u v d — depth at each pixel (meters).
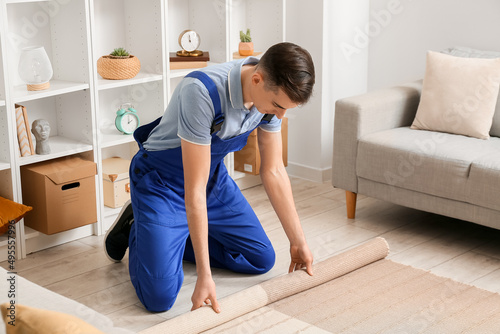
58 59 3.15
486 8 3.67
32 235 2.97
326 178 4.13
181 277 2.48
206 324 2.15
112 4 3.38
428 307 2.37
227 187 2.67
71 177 2.97
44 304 1.11
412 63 4.04
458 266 2.86
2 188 2.92
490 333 2.18
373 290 2.51
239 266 2.74
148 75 3.33
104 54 3.41
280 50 1.85
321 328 2.21
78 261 2.92
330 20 3.91
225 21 3.58
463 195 2.95
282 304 2.39
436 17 3.88
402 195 3.20
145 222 2.46
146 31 3.36
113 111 3.53
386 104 3.42
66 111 3.21
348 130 3.35
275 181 2.43
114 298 2.57
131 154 3.63
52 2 3.08
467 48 3.60
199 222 2.14
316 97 4.00
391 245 3.08
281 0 3.81
